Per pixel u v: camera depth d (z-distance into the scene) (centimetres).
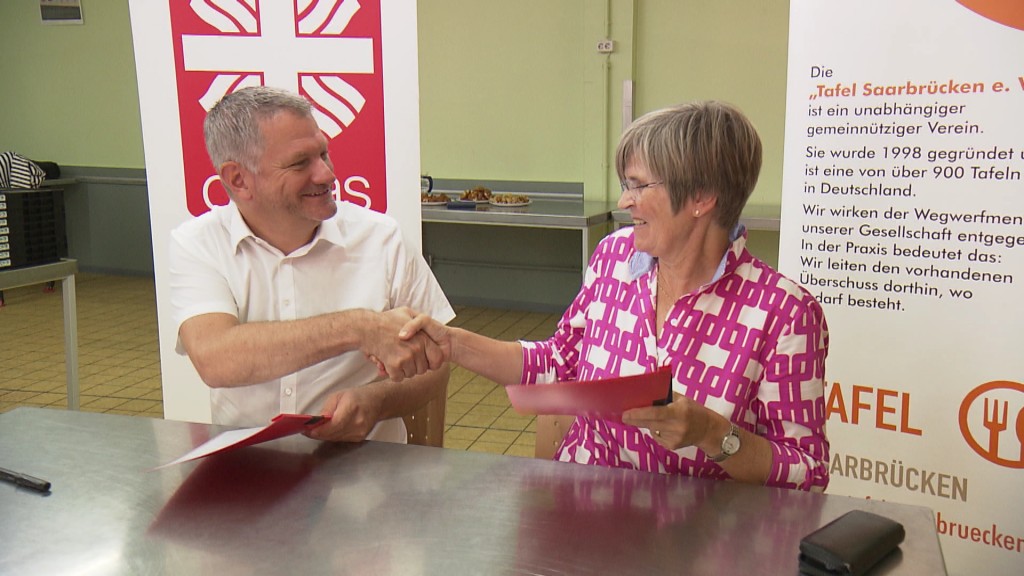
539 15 555
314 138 156
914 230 196
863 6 194
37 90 732
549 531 105
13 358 484
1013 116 181
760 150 135
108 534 107
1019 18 177
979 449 196
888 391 205
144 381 439
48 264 304
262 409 173
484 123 588
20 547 104
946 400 198
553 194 577
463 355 156
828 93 202
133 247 733
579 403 110
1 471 123
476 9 571
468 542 103
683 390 137
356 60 198
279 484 121
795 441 133
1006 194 184
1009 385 190
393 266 180
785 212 213
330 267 175
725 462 126
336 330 147
